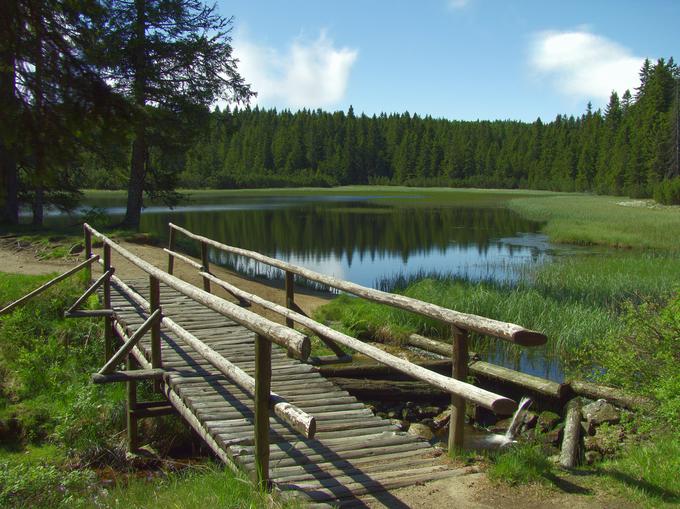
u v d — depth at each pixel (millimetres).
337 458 4469
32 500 5234
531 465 4227
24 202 24047
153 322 6242
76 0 8953
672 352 6289
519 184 117250
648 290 14273
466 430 7648
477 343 10953
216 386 5883
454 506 3691
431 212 51094
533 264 20875
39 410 7770
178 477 5488
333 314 11680
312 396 5836
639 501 3764
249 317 3941
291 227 35656
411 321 11359
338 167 123875
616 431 6766
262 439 4000
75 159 10023
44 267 14133
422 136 128125
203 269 10195
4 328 9406
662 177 71062
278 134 122062
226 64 21641
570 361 10000
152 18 19906
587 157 99375
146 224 35594
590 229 32125
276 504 3709
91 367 8898
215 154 110062
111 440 7246
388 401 8547
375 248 26781
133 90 19891
